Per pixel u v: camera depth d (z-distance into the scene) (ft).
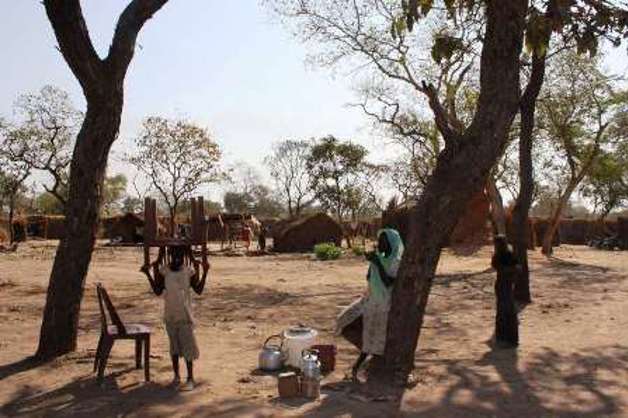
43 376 29.96
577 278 80.89
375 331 28.40
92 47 32.45
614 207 233.55
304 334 31.71
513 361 33.78
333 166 243.81
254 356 34.83
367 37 92.32
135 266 102.42
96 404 25.85
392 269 28.45
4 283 70.74
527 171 56.65
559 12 28.35
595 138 121.80
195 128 177.58
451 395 27.17
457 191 28.02
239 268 101.35
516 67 28.45
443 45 30.60
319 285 74.08
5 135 165.48
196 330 43.45
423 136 115.24
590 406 25.90
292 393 26.63
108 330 29.40
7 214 229.25
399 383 28.04
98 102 32.83
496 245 38.78
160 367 31.73
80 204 33.32
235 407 25.32
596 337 40.98
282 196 330.34
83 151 33.09
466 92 106.01
